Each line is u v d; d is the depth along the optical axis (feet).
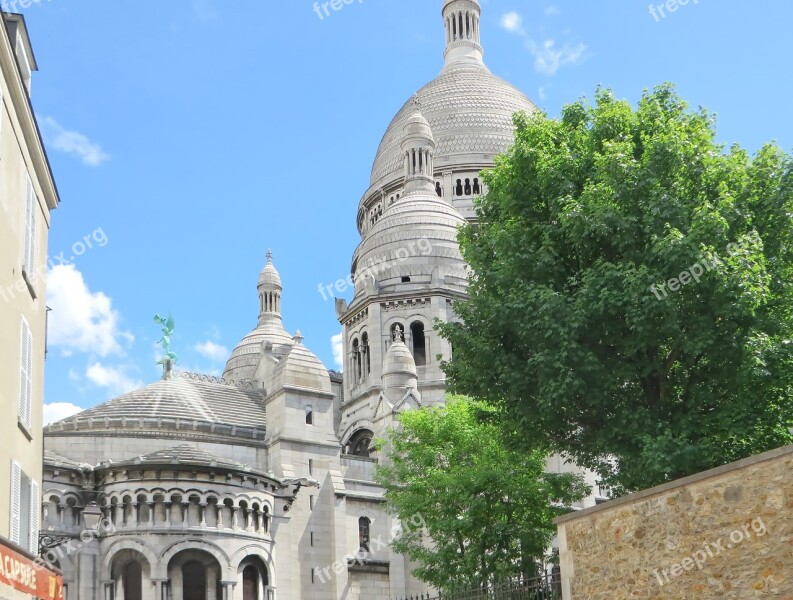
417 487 167.84
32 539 111.55
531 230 121.80
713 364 111.86
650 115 124.16
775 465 71.77
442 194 368.07
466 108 382.83
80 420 225.15
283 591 217.36
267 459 235.61
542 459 162.50
